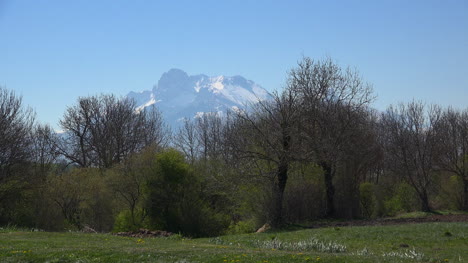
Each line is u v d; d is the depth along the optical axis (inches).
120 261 671.8
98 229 1775.3
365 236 1075.3
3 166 1568.7
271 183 1530.5
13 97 1683.1
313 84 1750.7
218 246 853.8
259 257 677.9
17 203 1600.6
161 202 1759.4
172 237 1106.7
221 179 1706.4
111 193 1808.6
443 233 1048.8
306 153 1566.2
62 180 1736.0
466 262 727.1
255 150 1568.7
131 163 1838.1
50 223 1615.4
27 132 1713.8
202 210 1739.7
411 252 819.4
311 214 1723.7
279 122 1531.7
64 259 684.7
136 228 1737.2
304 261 648.4
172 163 1758.1
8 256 695.7
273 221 1520.7
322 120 1704.0
